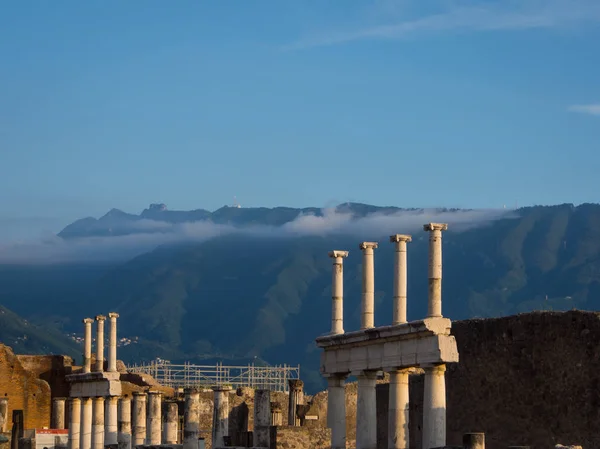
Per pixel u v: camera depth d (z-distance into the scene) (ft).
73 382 454.81
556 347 330.75
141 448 360.48
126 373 574.56
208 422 486.79
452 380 366.84
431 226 270.67
